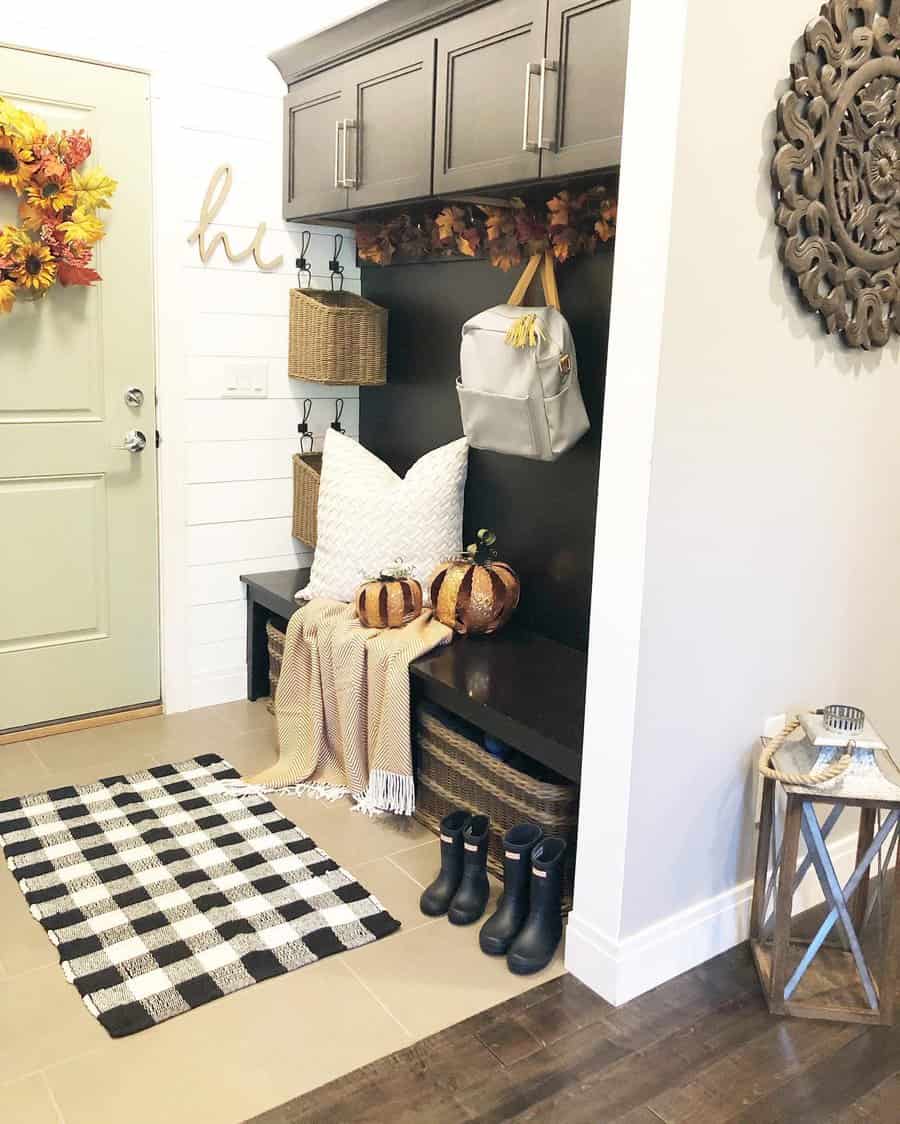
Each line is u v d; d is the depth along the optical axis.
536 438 2.54
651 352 1.73
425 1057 1.81
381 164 2.78
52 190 2.75
